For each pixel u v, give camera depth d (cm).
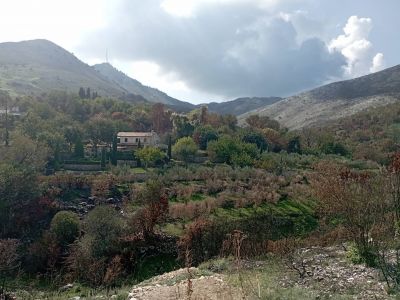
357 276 1469
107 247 3553
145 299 1296
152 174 6431
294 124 18875
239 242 1048
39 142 7162
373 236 1716
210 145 8569
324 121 17400
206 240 3456
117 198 5328
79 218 4419
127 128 11644
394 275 1380
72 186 5522
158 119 12600
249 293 1167
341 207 1742
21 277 3409
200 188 5712
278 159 7906
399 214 1784
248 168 6912
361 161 7719
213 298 1169
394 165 1850
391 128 11262
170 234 3956
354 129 12738
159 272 3375
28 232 4309
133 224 3906
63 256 3653
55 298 2298
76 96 14762
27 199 4719
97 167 7444
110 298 1517
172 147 9056
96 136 9750
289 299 1180
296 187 5509
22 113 12250
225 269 1855
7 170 4641
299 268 1725
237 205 4956
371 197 1778
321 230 3256
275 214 4644
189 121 11656
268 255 2339
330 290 1364
